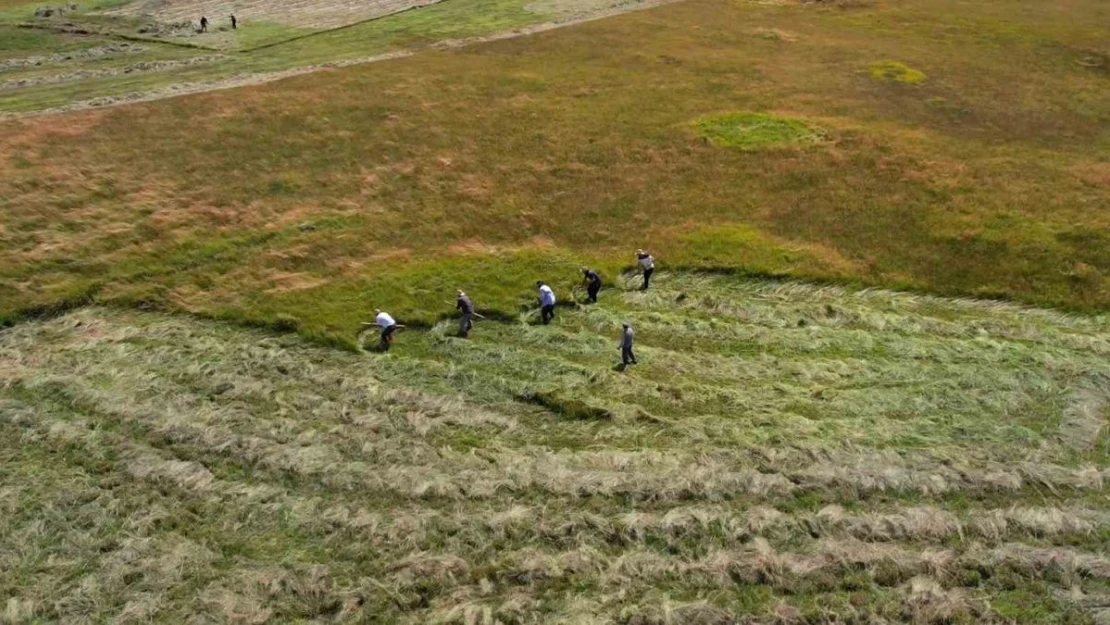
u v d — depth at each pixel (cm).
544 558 2178
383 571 2152
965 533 2261
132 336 3169
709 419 2741
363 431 2652
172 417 2681
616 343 3206
